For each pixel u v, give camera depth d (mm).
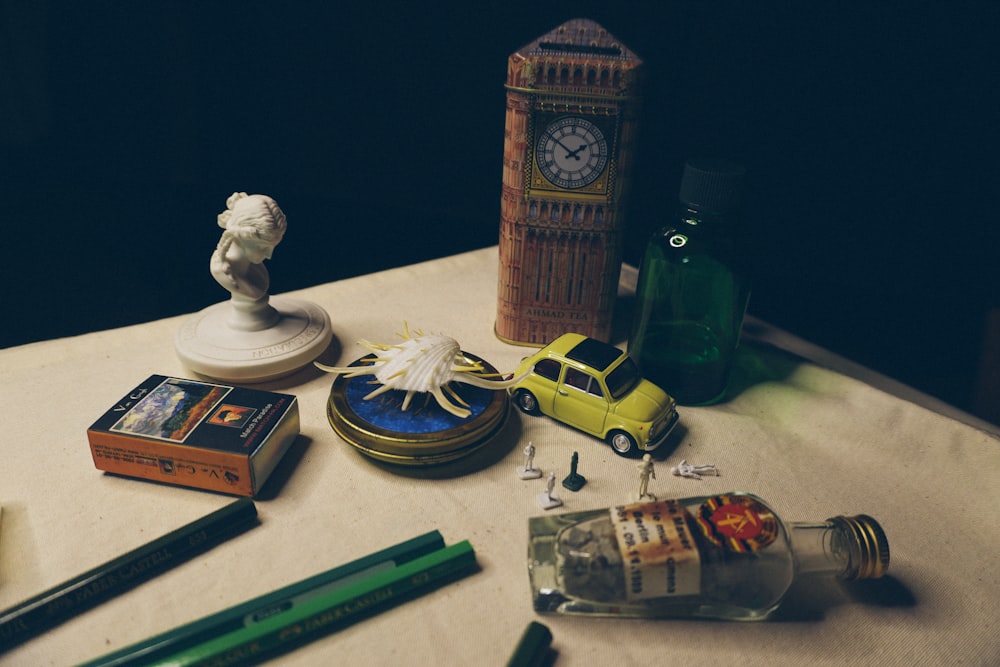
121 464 301
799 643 255
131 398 314
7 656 244
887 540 268
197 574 270
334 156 692
